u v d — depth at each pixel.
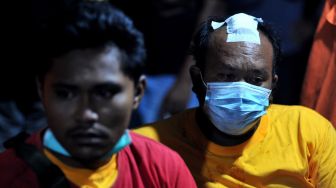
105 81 1.61
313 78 2.64
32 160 1.69
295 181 2.30
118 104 1.63
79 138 1.63
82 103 1.62
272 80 2.31
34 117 3.41
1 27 3.32
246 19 2.25
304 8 3.60
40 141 1.75
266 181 2.29
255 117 2.19
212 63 2.20
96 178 1.74
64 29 1.61
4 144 1.75
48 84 1.64
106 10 1.67
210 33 2.24
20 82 3.35
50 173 1.69
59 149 1.69
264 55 2.19
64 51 1.61
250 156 2.29
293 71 3.58
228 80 2.18
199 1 3.96
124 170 1.82
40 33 1.66
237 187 2.28
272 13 3.76
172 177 1.91
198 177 2.29
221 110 2.17
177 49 4.07
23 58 1.90
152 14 4.03
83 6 1.68
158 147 1.94
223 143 2.27
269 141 2.32
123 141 1.71
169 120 2.40
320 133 2.36
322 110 2.62
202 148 2.31
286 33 3.65
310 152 2.34
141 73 1.72
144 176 1.87
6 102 3.40
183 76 3.64
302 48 3.59
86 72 1.60
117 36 1.63
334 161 2.36
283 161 2.29
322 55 2.62
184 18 4.03
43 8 3.38
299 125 2.35
